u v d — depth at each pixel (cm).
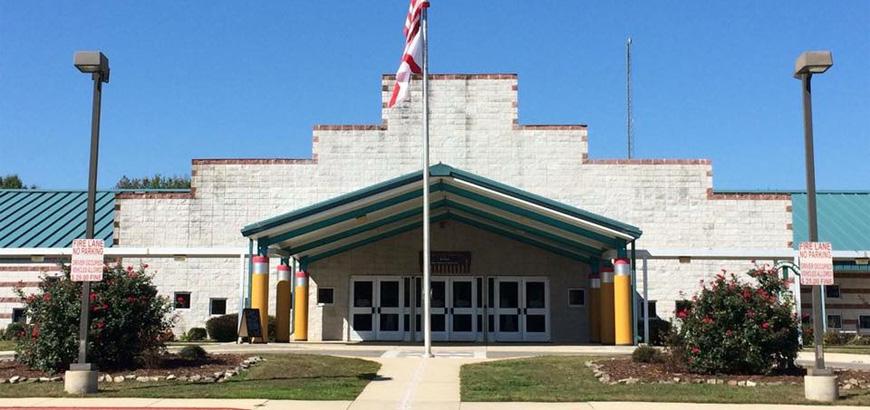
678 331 1742
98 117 1402
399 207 2628
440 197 2670
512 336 2983
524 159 3077
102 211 3425
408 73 2148
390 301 3002
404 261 3017
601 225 2392
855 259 3125
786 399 1296
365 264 3014
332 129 3095
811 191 1354
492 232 3011
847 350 2447
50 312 1540
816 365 1320
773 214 3059
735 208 3064
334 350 2208
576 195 3064
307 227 2464
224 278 3056
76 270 1354
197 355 1744
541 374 1606
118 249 2828
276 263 3056
